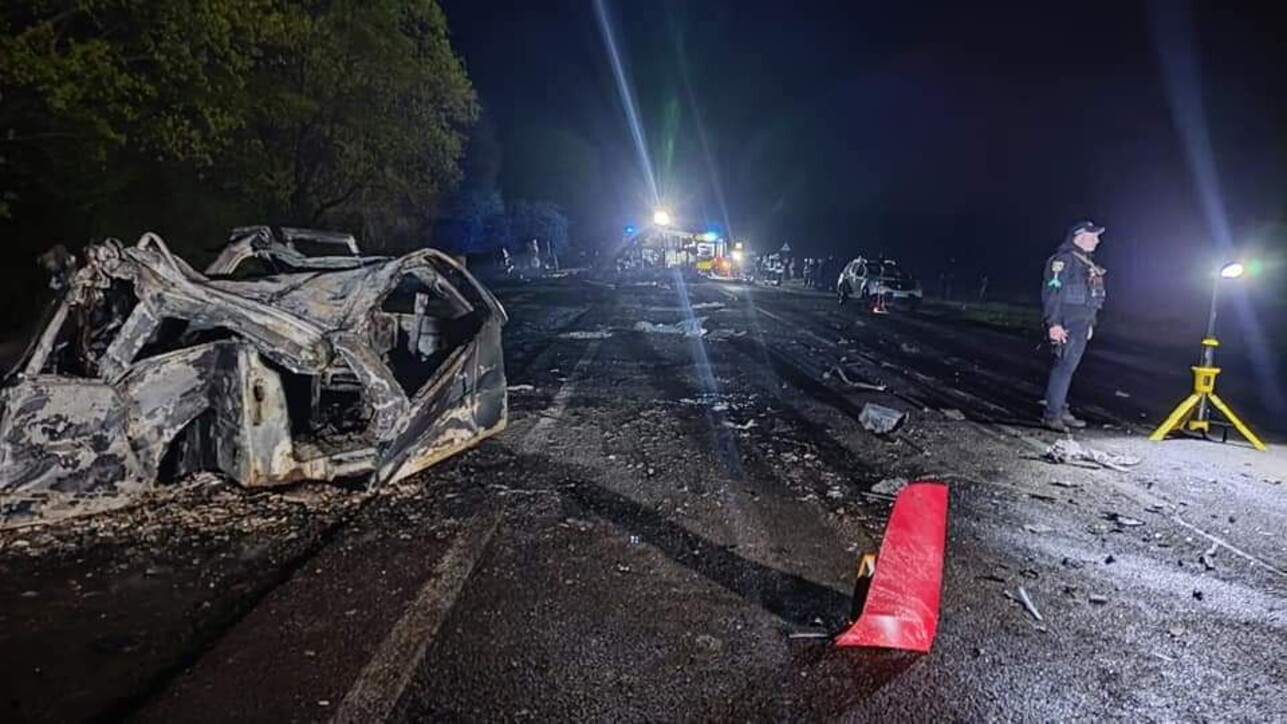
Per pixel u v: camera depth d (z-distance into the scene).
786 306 26.44
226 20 11.20
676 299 27.86
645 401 9.69
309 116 18.53
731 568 4.69
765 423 8.66
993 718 3.27
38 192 13.16
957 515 5.80
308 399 6.80
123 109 10.40
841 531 5.37
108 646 3.67
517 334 16.50
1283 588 4.65
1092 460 7.41
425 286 7.83
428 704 3.25
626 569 4.63
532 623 3.94
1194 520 5.82
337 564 4.59
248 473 5.64
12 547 4.73
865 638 3.80
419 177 23.36
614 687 3.41
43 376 5.12
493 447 7.26
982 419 9.22
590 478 6.38
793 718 3.23
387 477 5.93
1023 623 4.12
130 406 5.32
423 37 22.19
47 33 9.30
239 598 4.17
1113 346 17.92
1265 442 8.53
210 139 12.52
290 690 3.32
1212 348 8.54
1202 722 3.31
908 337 18.19
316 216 21.48
